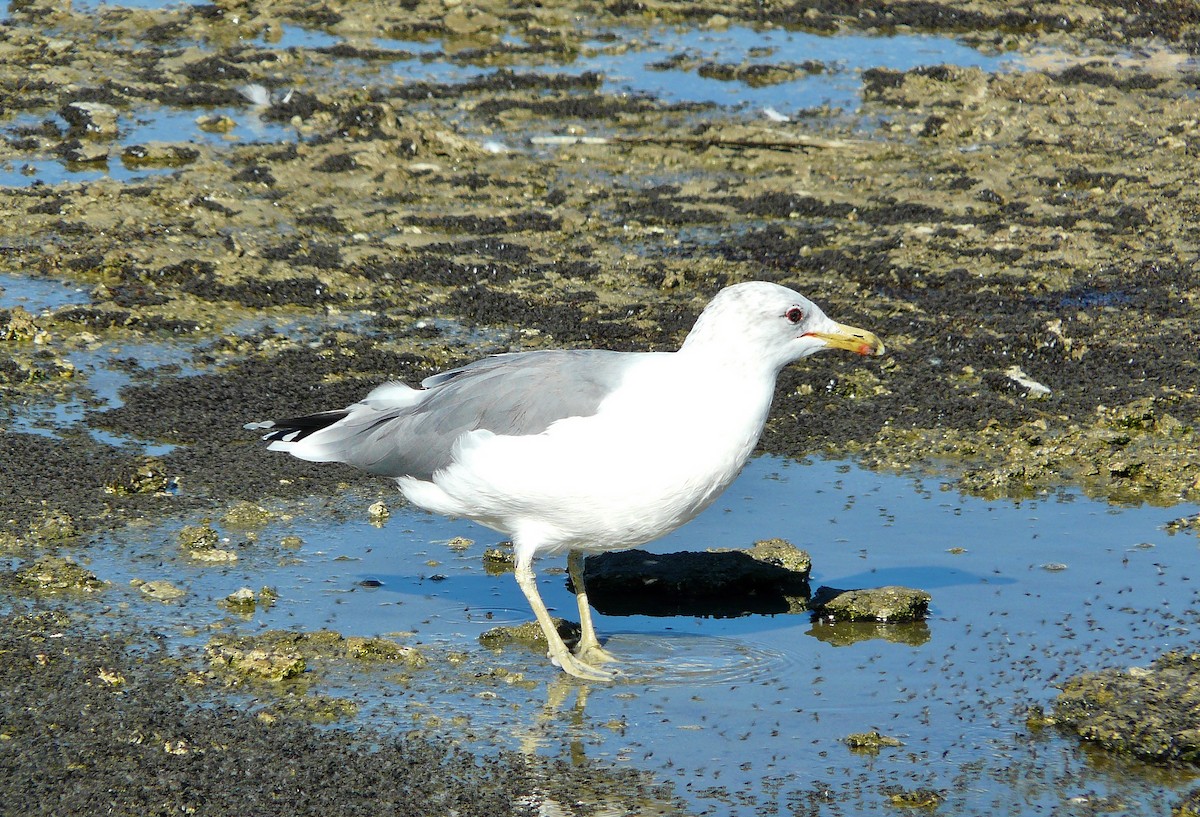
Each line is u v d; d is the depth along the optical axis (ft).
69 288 58.49
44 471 43.62
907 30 98.73
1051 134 78.95
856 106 84.38
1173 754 29.48
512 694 32.58
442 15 98.53
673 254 64.03
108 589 36.68
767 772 29.32
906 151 77.15
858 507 43.45
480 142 77.00
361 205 68.64
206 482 43.78
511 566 39.73
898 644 35.27
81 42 89.71
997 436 48.47
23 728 29.71
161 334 54.90
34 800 27.20
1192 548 40.19
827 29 98.53
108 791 27.61
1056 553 40.09
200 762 28.76
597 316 57.52
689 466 33.32
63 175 70.64
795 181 73.00
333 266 61.62
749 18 101.04
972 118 81.56
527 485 33.73
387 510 42.70
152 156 73.31
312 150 74.18
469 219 67.05
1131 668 32.73
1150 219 67.31
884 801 28.25
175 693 31.58
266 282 59.36
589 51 93.91
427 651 34.47
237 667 32.73
